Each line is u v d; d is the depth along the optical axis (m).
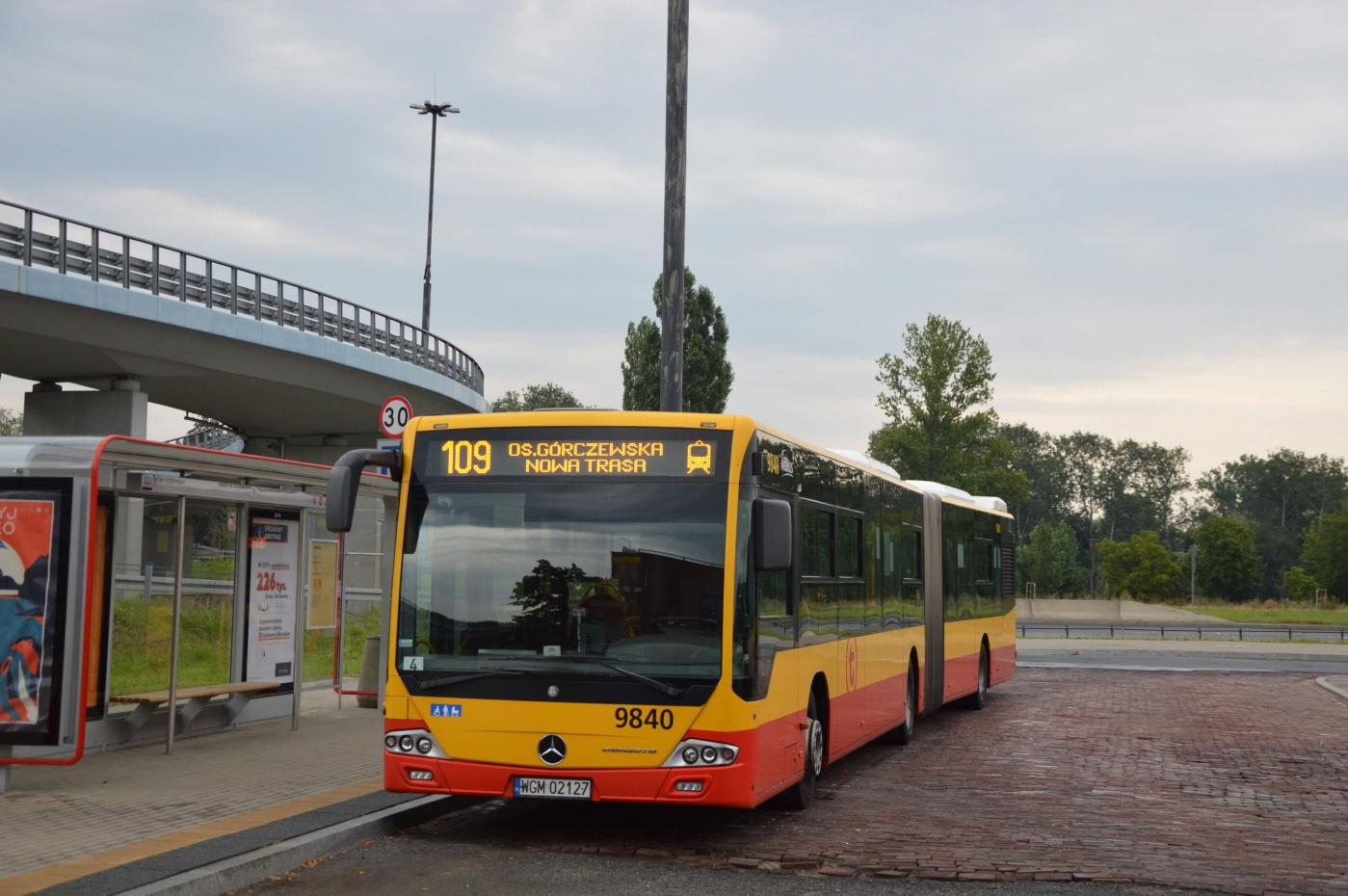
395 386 47.97
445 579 9.18
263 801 9.93
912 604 15.80
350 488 8.98
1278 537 156.00
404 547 9.32
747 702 8.89
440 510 9.31
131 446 10.61
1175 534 162.62
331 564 18.16
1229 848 9.30
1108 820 10.42
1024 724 18.48
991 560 22.00
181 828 8.80
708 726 8.73
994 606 22.17
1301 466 163.88
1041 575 126.56
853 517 12.84
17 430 91.88
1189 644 43.91
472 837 9.41
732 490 9.16
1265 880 8.23
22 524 9.99
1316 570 131.25
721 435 9.27
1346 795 12.05
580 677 8.84
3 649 9.96
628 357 61.16
